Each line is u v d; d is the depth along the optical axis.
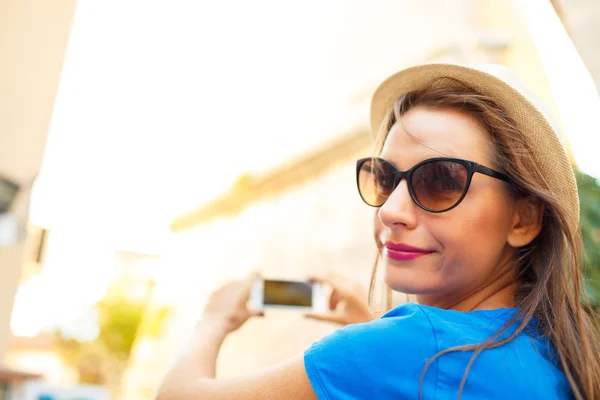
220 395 0.98
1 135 3.29
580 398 0.86
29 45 3.41
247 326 6.61
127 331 14.32
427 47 4.47
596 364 0.96
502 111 1.03
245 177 7.45
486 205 0.98
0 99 3.29
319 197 5.65
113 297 14.60
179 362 1.15
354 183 5.01
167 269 11.60
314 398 0.90
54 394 2.19
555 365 0.93
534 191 0.98
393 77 1.18
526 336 0.93
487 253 0.99
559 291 0.97
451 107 1.05
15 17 3.40
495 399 0.83
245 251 7.42
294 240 6.02
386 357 0.86
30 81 3.38
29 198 3.22
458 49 3.96
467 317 0.93
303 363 0.91
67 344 14.18
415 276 0.99
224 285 1.40
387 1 5.29
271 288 1.93
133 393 10.81
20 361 13.79
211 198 9.08
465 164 0.97
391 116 1.17
